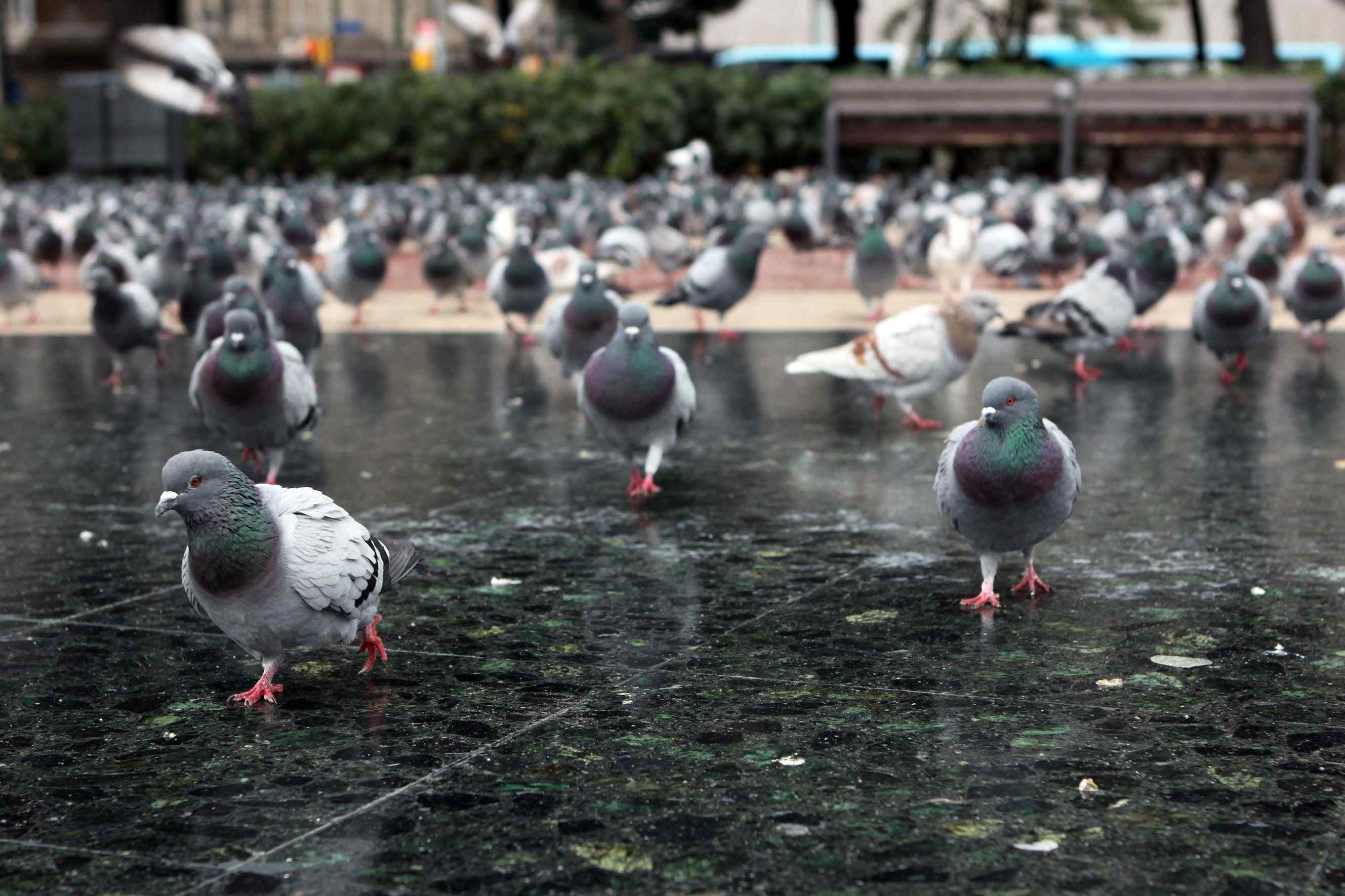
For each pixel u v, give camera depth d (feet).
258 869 4.64
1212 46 77.15
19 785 5.34
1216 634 6.93
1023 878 4.50
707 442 12.23
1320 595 7.53
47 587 8.06
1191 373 15.62
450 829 4.92
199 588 5.82
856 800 5.10
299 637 5.98
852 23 64.44
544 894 4.45
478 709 6.08
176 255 20.66
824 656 6.72
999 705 6.02
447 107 55.42
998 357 17.22
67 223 34.14
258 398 10.02
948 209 31.71
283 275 14.52
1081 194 46.37
